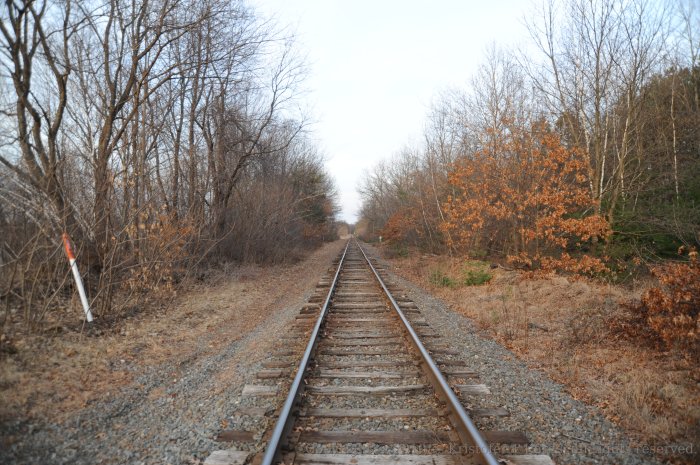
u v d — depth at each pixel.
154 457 4.07
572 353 7.20
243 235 21.44
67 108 11.20
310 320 9.52
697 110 16.62
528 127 15.32
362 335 8.27
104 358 6.80
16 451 4.10
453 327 9.18
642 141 16.94
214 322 9.97
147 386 5.93
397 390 5.54
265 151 20.47
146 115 13.65
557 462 4.00
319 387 5.64
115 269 10.44
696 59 18.39
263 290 15.43
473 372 6.23
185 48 15.39
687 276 6.89
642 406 5.12
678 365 6.23
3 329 6.60
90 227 9.05
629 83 15.85
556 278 13.24
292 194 27.84
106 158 10.90
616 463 4.02
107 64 11.97
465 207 16.09
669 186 16.12
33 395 5.22
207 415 4.92
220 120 18.72
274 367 6.49
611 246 14.98
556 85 17.59
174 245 11.76
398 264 25.47
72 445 4.30
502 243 18.94
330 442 4.26
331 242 74.00
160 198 13.41
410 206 29.78
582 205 14.50
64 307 8.99
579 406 5.22
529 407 5.15
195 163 16.48
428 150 25.59
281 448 4.07
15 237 7.77
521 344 7.91
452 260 18.83
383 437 4.31
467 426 4.17
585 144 18.47
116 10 11.80
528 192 14.23
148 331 8.65
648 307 7.34
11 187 7.88
